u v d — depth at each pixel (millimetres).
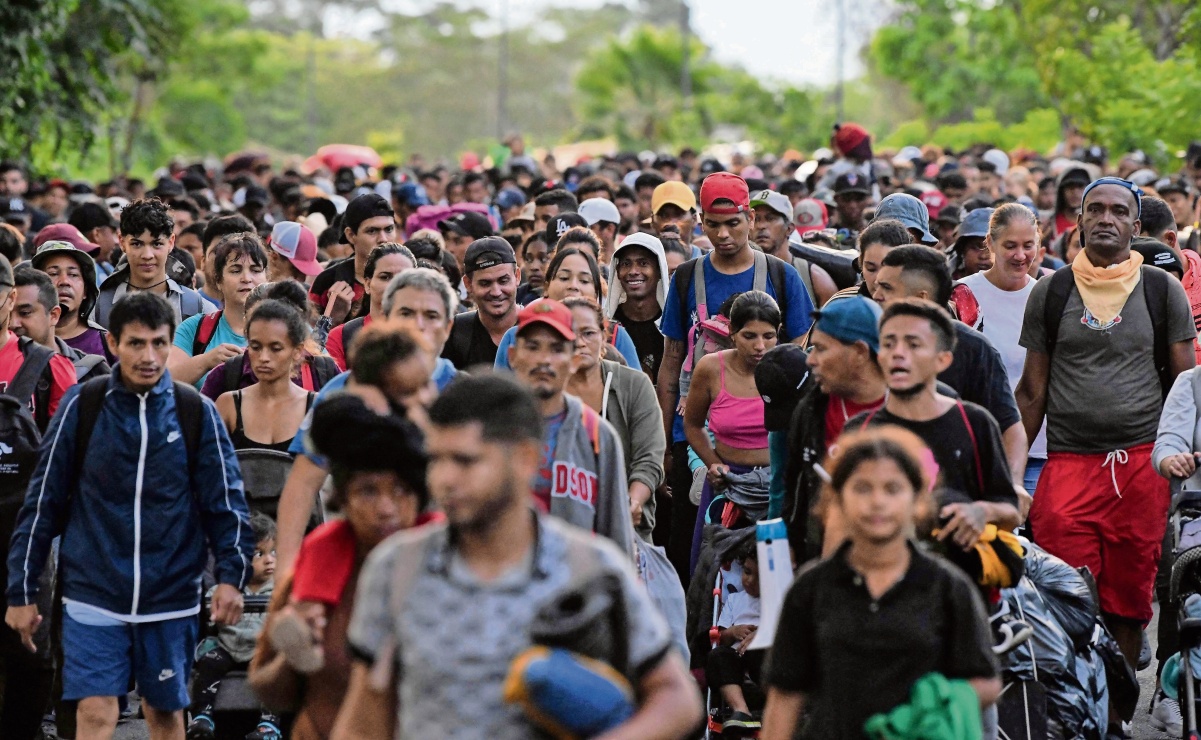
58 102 43219
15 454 12711
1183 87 54094
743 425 14383
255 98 191500
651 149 121312
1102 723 11805
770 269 16688
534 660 6762
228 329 15914
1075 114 62219
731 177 16547
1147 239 17703
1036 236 15656
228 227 19109
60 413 11656
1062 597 11750
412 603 7090
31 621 11609
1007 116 93000
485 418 6914
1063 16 68250
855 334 10414
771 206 18547
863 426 10227
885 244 14125
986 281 15945
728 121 117000
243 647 12156
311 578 8430
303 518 10422
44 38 38938
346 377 11141
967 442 10117
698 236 24828
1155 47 68688
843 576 8625
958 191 33250
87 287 16938
